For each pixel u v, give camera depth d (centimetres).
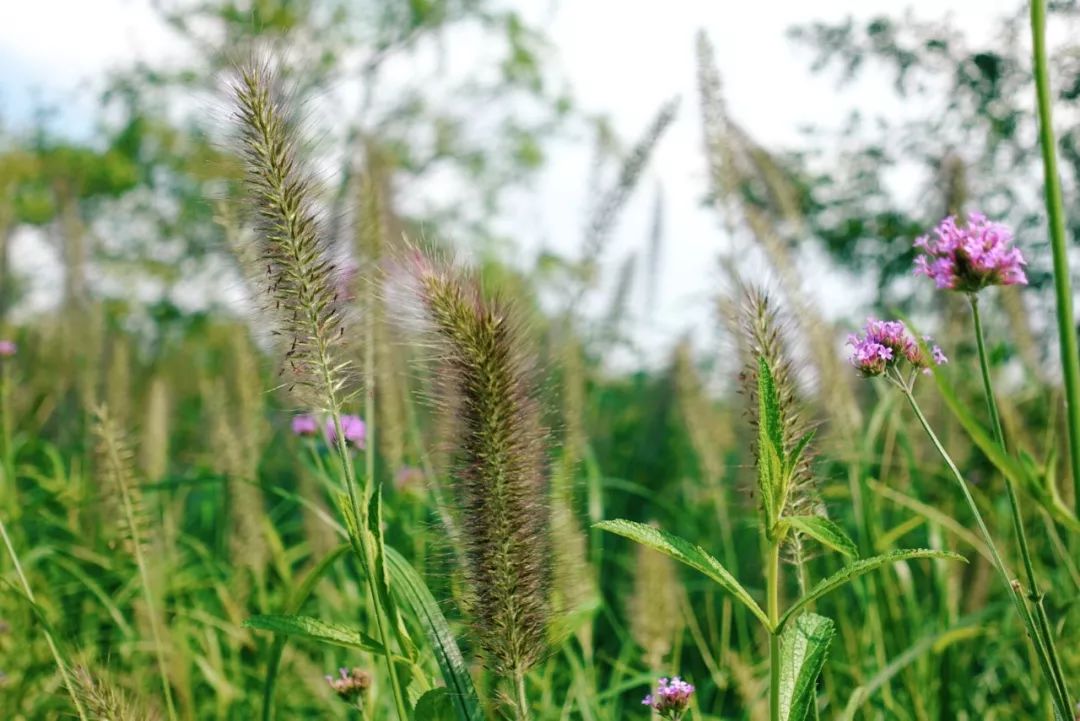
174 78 2048
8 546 305
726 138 475
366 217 355
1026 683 455
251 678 498
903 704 444
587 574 395
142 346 1084
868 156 1062
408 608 339
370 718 321
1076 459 183
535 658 262
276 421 582
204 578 595
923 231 984
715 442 591
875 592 439
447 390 260
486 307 257
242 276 297
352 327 275
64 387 800
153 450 622
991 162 964
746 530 638
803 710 224
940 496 580
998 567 230
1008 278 212
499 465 254
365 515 246
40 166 2097
